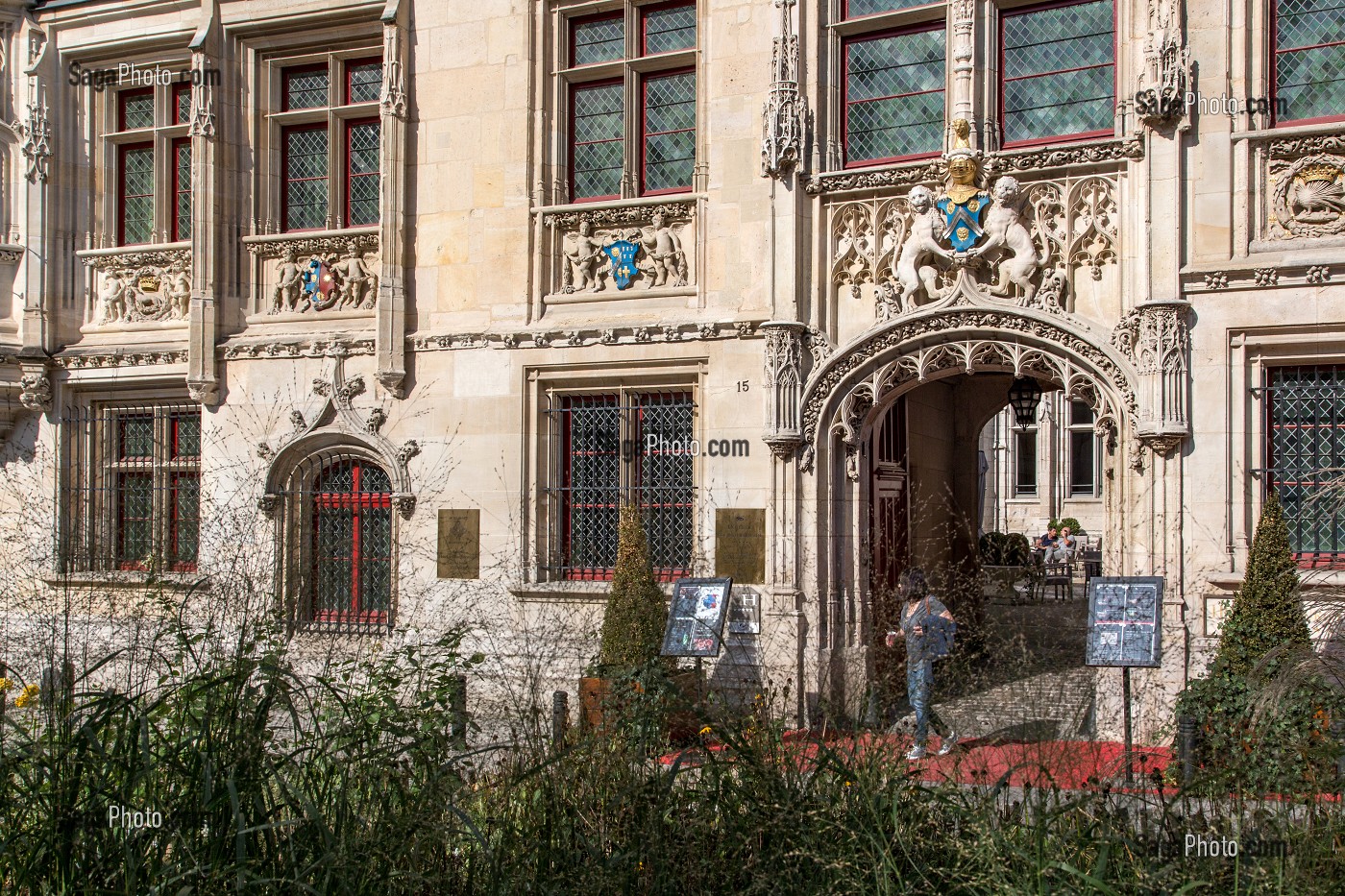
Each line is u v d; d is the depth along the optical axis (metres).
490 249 13.38
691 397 12.73
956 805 5.40
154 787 5.45
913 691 7.88
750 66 12.35
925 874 5.09
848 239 11.95
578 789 5.69
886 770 5.64
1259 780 5.54
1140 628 8.26
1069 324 10.91
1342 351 10.16
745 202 12.31
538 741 6.00
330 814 5.41
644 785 5.57
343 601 13.00
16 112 15.50
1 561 11.65
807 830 5.20
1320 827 5.21
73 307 15.49
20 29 15.59
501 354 13.20
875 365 11.75
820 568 11.89
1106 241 10.98
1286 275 10.24
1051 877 5.03
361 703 6.47
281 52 14.62
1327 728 6.49
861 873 5.02
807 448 11.88
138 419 15.45
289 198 14.88
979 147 11.45
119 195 15.72
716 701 6.37
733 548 12.09
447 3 13.68
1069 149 11.01
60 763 5.36
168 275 15.14
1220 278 10.44
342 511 14.05
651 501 12.75
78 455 15.05
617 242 12.98
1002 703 6.02
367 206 14.45
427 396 13.52
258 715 5.60
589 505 13.13
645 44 13.14
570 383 13.10
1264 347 10.38
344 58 14.46
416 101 13.81
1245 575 9.49
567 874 5.21
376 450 13.68
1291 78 10.69
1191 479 10.49
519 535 12.98
